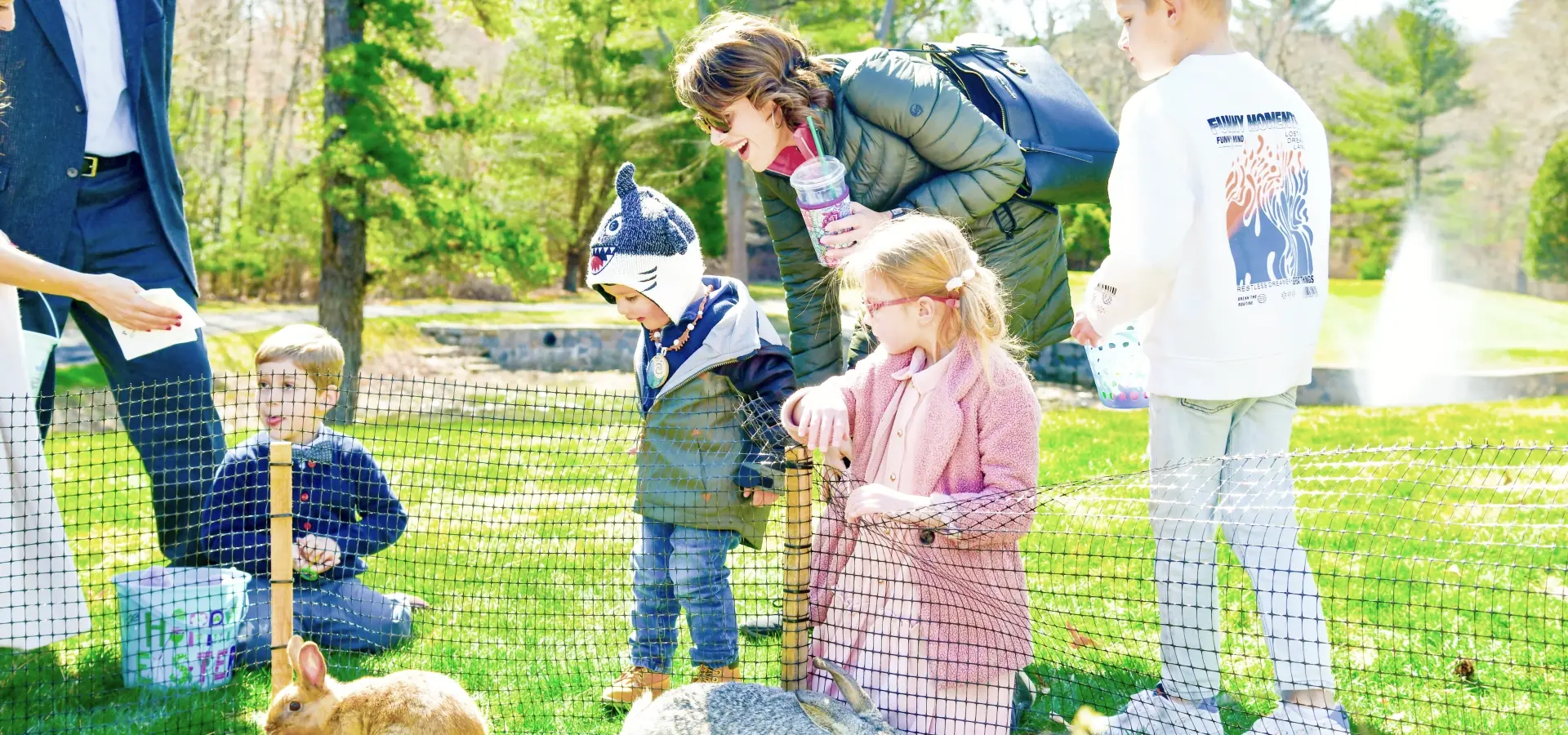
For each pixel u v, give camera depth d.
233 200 33.69
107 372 5.00
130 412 4.88
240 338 21.64
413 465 7.62
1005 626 3.05
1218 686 3.67
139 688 4.11
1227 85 3.44
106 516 6.61
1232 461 3.58
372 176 15.93
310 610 4.50
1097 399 19.09
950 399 3.06
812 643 3.25
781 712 2.76
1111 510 6.32
